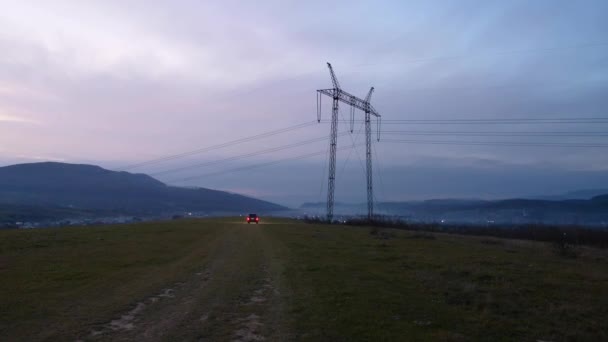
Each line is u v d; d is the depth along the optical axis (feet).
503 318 46.44
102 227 195.83
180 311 47.50
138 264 82.48
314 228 222.28
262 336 38.86
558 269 84.17
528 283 67.05
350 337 38.73
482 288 62.08
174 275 71.00
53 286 59.31
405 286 62.54
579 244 172.76
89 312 46.24
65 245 111.34
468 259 95.61
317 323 42.88
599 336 41.73
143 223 247.91
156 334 39.17
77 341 37.04
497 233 217.36
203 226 220.02
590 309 50.88
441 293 57.93
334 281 65.82
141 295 55.11
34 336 37.99
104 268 76.13
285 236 159.33
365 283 64.34
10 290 56.13
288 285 62.69
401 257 97.04
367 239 149.28
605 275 77.36
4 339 37.17
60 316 44.45
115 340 37.37
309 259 92.32
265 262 87.51
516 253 115.55
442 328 42.32
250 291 58.59
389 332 40.32
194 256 96.99
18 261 81.35
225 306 49.93
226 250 110.01
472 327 42.88
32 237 127.65
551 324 45.03
